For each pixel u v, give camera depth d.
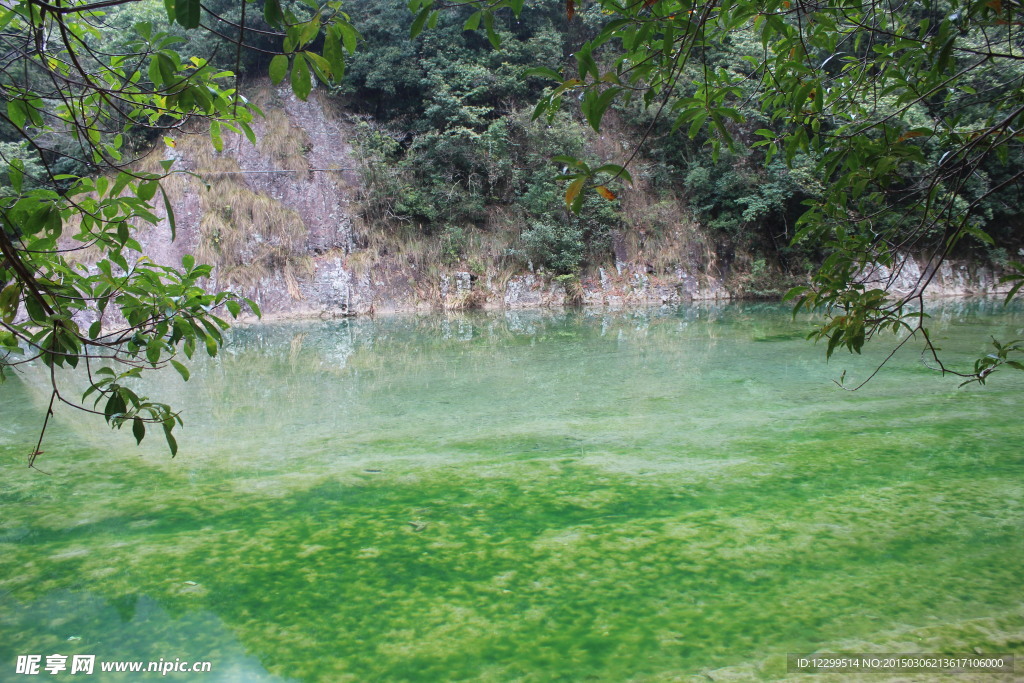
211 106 1.32
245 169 14.99
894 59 1.90
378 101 17.66
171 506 3.29
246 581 2.50
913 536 2.71
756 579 2.41
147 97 1.51
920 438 4.06
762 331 9.81
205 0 14.72
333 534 2.91
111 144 1.59
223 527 3.01
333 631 2.16
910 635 2.03
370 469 3.84
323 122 16.48
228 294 1.66
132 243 1.55
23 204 1.34
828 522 2.88
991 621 2.10
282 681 1.91
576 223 16.36
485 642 2.07
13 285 1.37
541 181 15.91
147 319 1.58
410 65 16.30
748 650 1.98
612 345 8.84
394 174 15.91
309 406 5.62
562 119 15.93
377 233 15.60
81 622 2.24
